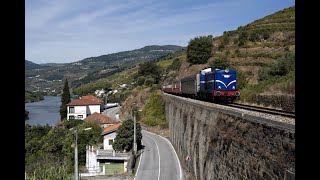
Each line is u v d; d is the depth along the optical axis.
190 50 74.56
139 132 46.25
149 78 97.81
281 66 39.06
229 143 14.74
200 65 72.06
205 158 20.56
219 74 30.36
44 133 54.84
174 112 45.28
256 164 11.36
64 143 44.06
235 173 13.75
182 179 29.77
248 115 12.93
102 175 34.28
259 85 33.41
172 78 86.12
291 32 63.53
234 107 21.03
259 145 11.12
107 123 62.88
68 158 41.44
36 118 88.94
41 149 44.62
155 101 71.19
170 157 40.16
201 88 35.56
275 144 9.84
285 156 9.13
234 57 60.84
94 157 40.47
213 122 18.42
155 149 45.41
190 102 29.12
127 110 86.38
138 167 36.53
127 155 39.78
